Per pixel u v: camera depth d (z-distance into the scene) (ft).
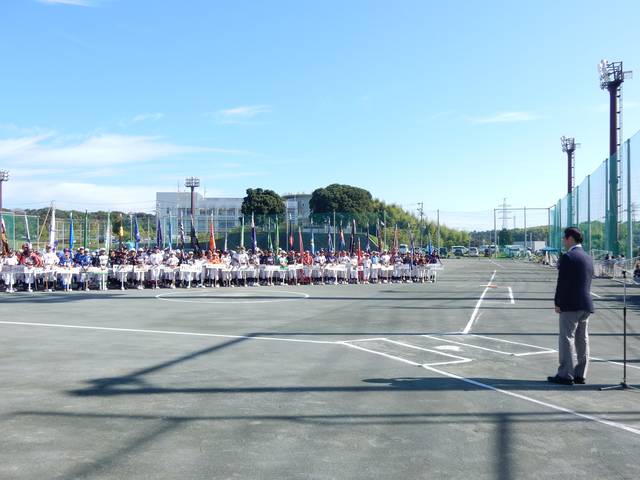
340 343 40.47
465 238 475.31
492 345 39.86
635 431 20.67
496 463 17.46
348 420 21.77
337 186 315.17
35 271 93.35
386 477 16.29
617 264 122.21
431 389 26.71
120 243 116.37
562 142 243.60
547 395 25.72
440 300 78.13
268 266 117.08
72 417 21.99
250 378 28.94
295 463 17.30
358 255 132.98
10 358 34.27
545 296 85.25
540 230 489.67
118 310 63.62
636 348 39.04
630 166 111.86
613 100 152.25
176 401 24.43
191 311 62.69
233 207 304.30
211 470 16.69
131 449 18.45
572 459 17.87
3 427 20.72
